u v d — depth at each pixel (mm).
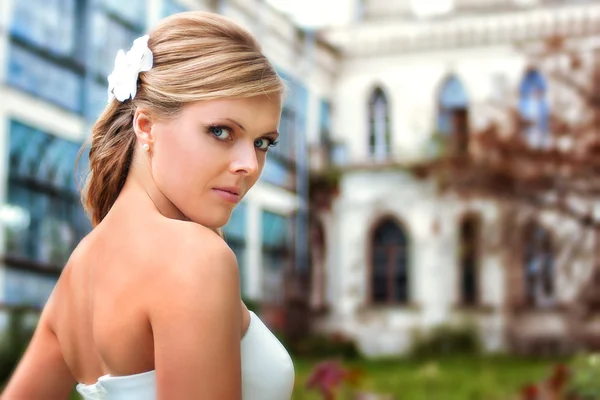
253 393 1169
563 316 23156
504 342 23469
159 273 1059
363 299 24859
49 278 13531
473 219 24266
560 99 23500
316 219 25391
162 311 1035
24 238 13109
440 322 23797
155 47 1168
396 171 24812
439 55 25297
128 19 16641
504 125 21422
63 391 1354
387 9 27984
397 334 24328
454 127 25188
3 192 12586
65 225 14156
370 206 25031
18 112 13102
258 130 1148
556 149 18641
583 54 20000
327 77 26031
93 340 1171
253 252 21688
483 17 24797
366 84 25938
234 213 20875
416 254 24656
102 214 1277
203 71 1115
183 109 1132
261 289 22344
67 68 14492
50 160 13922
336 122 26203
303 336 22953
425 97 25391
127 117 1233
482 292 23984
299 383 7711
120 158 1231
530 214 23219
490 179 19688
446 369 16688
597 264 22547
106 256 1148
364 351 24422
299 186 24578
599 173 18047
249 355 1170
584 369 6734
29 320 11656
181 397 1010
